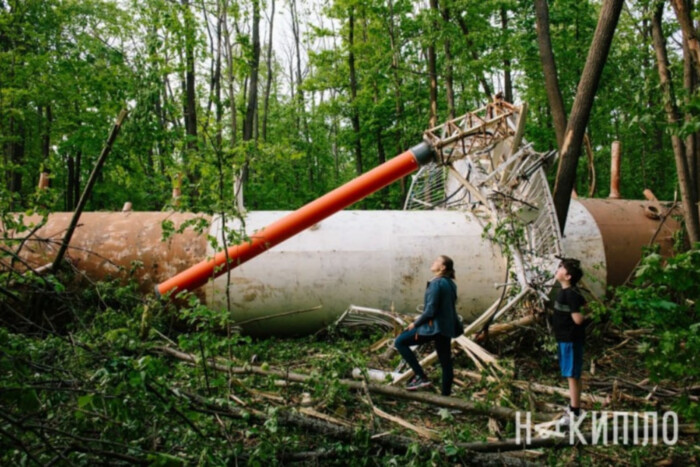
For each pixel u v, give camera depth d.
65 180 17.05
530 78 15.48
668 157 17.72
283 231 7.46
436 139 7.96
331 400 4.88
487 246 8.35
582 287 8.34
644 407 5.39
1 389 2.56
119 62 12.80
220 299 7.96
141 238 8.09
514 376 6.17
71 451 2.98
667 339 3.11
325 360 6.15
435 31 13.45
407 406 5.32
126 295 6.23
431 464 3.71
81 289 7.47
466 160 8.45
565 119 8.40
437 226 8.58
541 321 7.11
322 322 8.27
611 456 4.35
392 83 18.12
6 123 13.88
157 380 3.32
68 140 12.55
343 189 7.65
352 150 19.91
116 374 2.96
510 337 7.16
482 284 8.21
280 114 24.66
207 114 5.49
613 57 12.52
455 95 17.14
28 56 12.79
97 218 8.41
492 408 4.87
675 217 9.16
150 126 10.38
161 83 10.58
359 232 8.41
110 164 11.84
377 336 7.70
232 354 5.99
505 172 7.84
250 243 5.11
